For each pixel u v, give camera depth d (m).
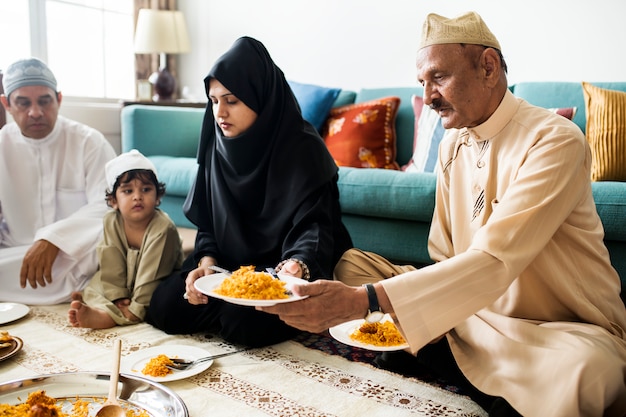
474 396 1.44
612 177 2.28
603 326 1.41
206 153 2.14
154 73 4.38
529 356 1.32
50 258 2.20
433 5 3.51
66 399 1.27
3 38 3.70
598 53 3.01
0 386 1.25
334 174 2.02
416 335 1.26
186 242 2.74
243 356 1.76
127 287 2.19
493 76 1.43
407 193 2.36
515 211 1.30
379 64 3.79
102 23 4.36
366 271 1.86
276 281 1.49
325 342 1.90
